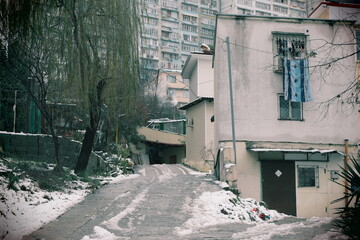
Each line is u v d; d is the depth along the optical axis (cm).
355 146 1845
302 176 1794
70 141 1777
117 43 1459
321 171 1803
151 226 955
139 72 1552
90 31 1434
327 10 2045
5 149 1502
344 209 688
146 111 3641
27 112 1728
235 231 919
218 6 8394
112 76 1461
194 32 8050
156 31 7606
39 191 1163
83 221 952
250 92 1822
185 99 6688
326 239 712
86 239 772
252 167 1766
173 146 4100
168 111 5362
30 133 1750
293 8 8656
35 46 1374
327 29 1889
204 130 2723
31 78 1603
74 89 1413
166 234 863
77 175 1580
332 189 1794
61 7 1367
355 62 1880
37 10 1238
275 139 1806
